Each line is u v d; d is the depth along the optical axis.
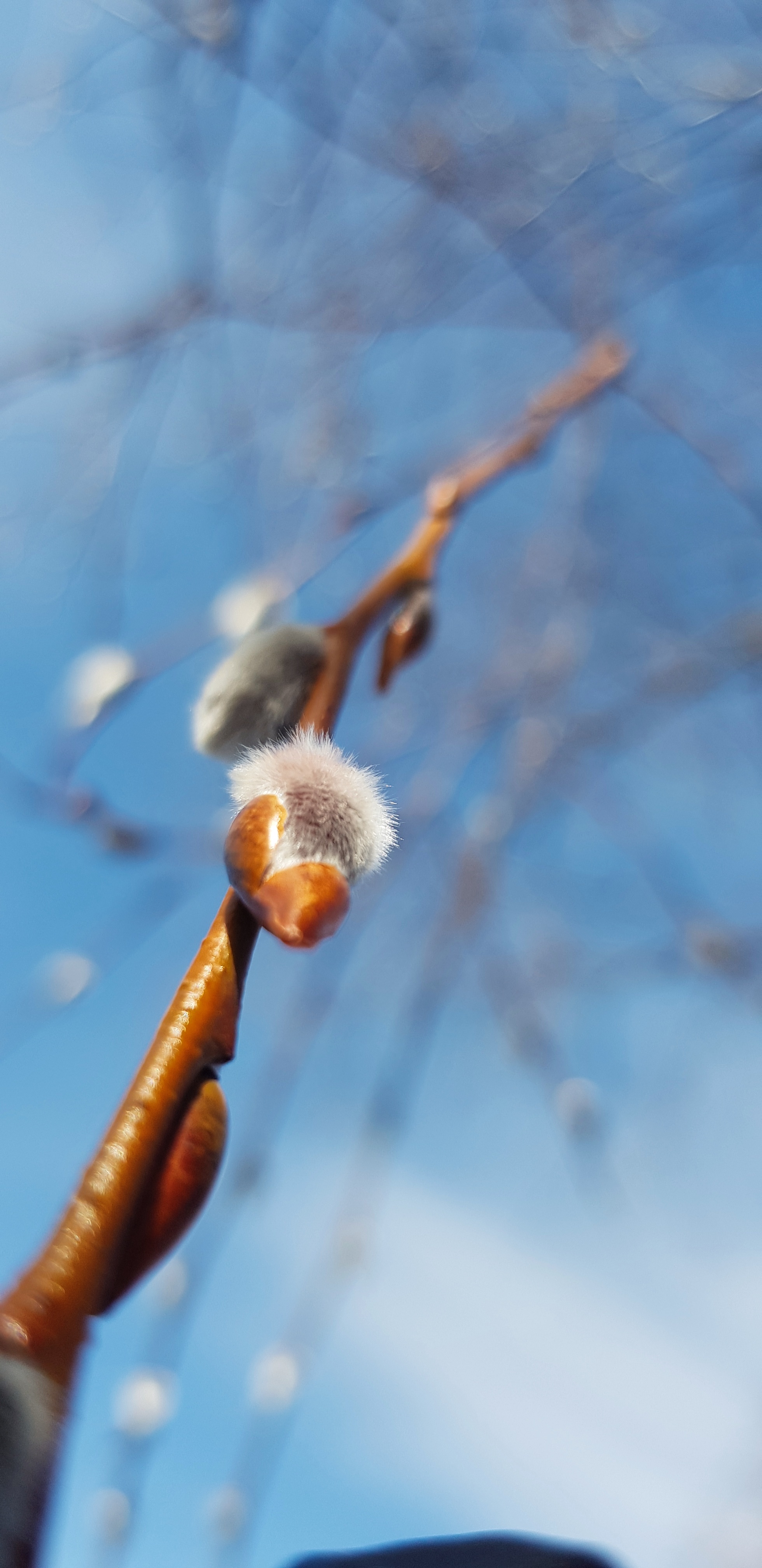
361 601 0.15
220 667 0.14
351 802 0.10
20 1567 0.08
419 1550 0.11
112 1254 0.09
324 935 0.10
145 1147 0.09
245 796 0.11
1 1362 0.08
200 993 0.10
